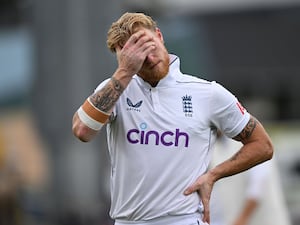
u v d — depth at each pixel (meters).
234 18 71.38
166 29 63.88
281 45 72.81
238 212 26.55
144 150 17.58
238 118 17.88
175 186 17.58
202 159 17.75
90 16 55.28
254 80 72.56
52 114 56.72
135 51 17.06
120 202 17.95
